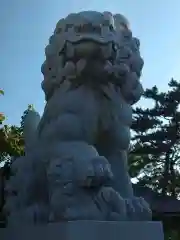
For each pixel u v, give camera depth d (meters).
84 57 2.41
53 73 2.62
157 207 8.92
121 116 2.57
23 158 2.69
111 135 2.54
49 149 2.44
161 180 11.88
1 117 7.86
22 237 2.33
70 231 2.02
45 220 2.40
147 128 12.05
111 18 2.47
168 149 11.92
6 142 7.46
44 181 2.50
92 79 2.51
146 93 12.36
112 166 2.51
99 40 2.35
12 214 2.58
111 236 2.05
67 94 2.51
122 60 2.58
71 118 2.42
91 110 2.47
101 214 2.13
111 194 2.18
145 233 2.15
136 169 11.89
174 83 12.55
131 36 2.71
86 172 2.17
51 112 2.55
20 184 2.60
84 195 2.18
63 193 2.19
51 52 2.62
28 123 2.80
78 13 2.49
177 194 11.84
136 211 2.22
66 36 2.45
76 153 2.28
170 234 9.90
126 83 2.60
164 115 12.27
